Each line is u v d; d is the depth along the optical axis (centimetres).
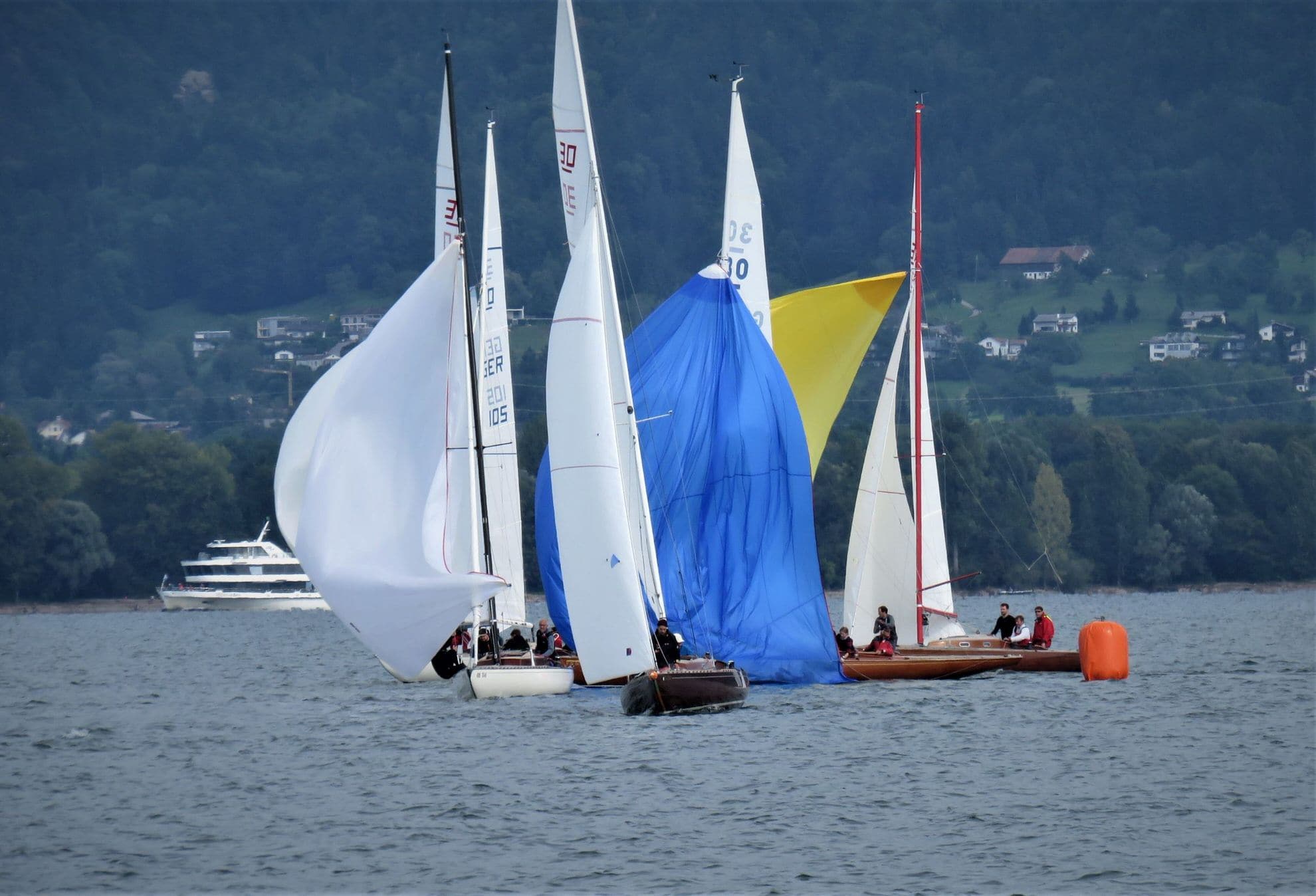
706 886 8338
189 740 13612
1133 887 8244
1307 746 12212
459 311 14862
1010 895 8138
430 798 10488
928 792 10456
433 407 14600
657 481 15062
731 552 14875
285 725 14500
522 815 9925
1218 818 9681
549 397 13462
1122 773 11106
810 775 11038
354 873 8650
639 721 13612
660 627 13925
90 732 14312
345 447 14425
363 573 14250
